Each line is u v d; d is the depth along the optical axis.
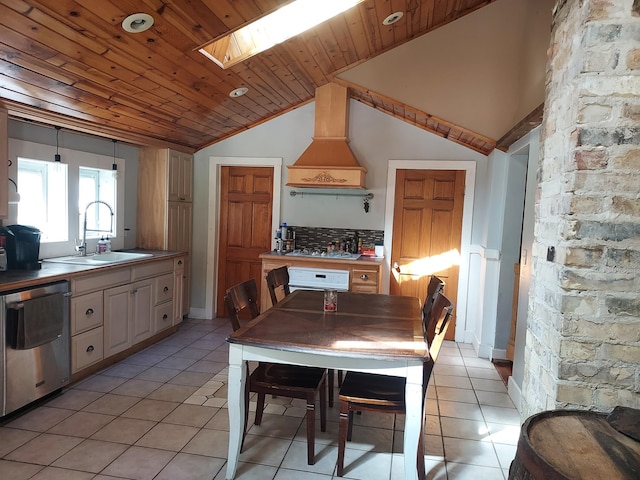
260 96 4.04
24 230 3.06
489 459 2.44
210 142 5.00
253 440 2.56
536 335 1.94
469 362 4.02
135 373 3.48
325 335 2.14
